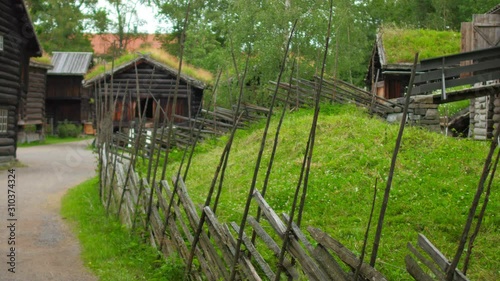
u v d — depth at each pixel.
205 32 36.75
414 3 41.50
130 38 51.75
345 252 4.65
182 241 7.25
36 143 37.16
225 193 11.16
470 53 13.12
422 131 12.88
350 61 26.50
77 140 41.44
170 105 28.55
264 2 24.94
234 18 26.14
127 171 10.42
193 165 14.67
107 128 12.91
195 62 34.94
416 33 24.48
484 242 7.94
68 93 47.03
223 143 17.19
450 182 10.13
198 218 6.82
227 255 6.11
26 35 22.44
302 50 24.75
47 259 8.40
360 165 11.32
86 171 20.59
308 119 15.48
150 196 8.46
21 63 22.55
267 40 24.34
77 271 7.81
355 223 8.88
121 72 28.55
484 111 18.11
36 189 15.66
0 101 20.84
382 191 10.04
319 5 24.70
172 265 7.10
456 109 24.25
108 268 7.83
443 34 24.38
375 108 17.94
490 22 17.38
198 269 6.97
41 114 40.22
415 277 4.37
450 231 8.37
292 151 13.00
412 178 10.45
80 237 9.63
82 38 61.31
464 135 22.91
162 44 48.09
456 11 39.94
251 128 18.23
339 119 14.47
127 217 9.69
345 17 24.44
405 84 25.23
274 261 7.35
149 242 8.57
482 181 4.05
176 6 44.44
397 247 7.93
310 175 11.12
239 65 24.86
